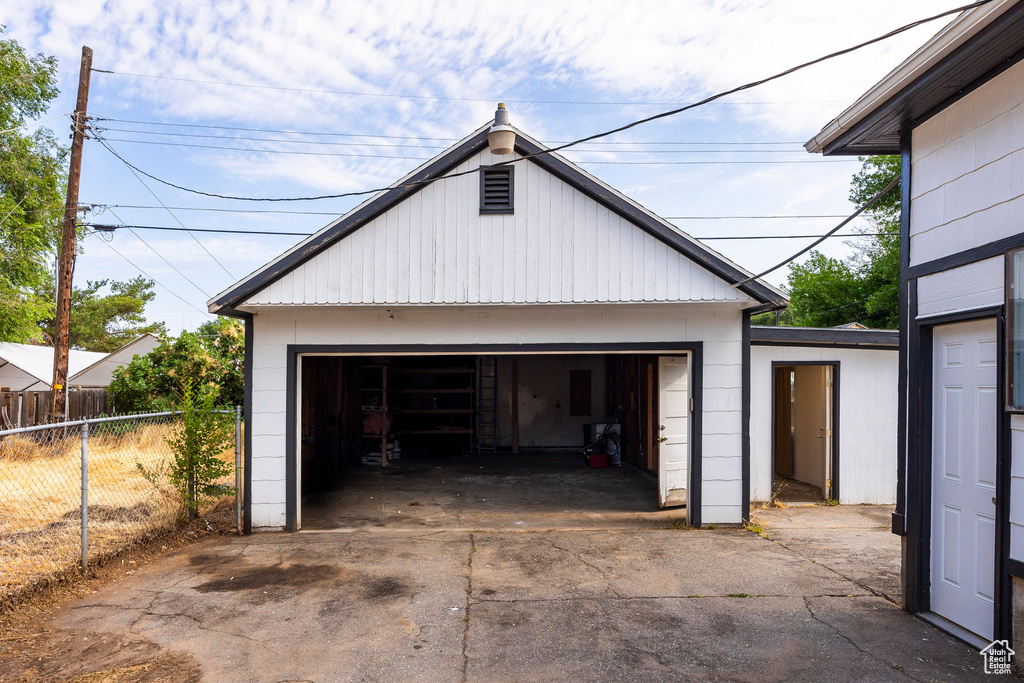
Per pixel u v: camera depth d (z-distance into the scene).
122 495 8.94
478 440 15.80
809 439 10.94
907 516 5.08
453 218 7.56
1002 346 4.17
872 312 22.94
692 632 4.70
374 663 4.23
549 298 7.49
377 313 8.02
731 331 8.06
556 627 4.80
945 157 4.76
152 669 4.13
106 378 22.25
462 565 6.36
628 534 7.60
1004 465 4.13
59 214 18.36
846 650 4.37
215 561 6.51
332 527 8.31
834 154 5.93
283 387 7.94
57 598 5.34
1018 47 3.97
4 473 9.92
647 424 12.55
